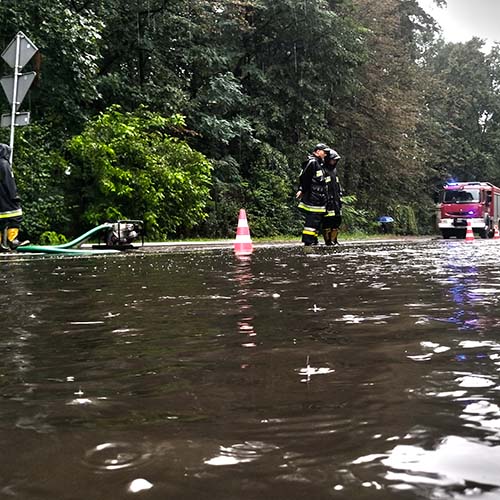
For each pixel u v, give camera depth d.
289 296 3.14
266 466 0.79
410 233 35.53
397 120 28.41
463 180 46.50
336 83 24.92
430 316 2.36
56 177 13.55
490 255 7.41
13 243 8.55
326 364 1.50
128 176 13.67
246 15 22.12
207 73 21.17
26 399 1.21
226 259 6.87
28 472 0.78
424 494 0.68
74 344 1.87
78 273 5.03
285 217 23.31
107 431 0.97
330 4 24.33
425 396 1.15
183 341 1.89
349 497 0.68
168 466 0.80
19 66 8.95
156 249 10.14
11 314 2.60
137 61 19.23
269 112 23.06
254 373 1.41
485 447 0.84
